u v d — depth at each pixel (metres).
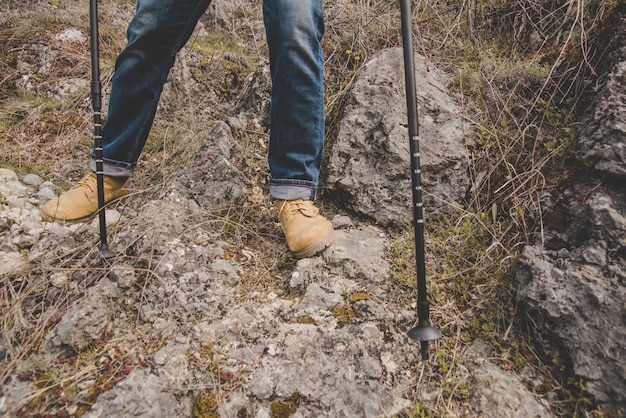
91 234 1.81
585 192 1.58
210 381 1.28
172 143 2.50
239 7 3.98
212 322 1.43
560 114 1.91
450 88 2.24
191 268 1.59
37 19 3.31
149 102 1.78
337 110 2.26
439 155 1.93
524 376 1.34
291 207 1.68
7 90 2.94
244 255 1.72
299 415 1.22
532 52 2.37
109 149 1.79
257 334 1.40
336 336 1.39
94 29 1.64
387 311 1.48
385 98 2.08
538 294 1.41
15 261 1.63
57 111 2.71
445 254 1.72
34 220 1.82
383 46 2.57
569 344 1.33
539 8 2.50
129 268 1.55
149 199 2.06
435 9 2.76
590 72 1.90
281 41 1.54
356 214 1.96
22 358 1.30
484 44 2.54
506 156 1.92
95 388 1.24
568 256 1.47
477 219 1.78
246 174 2.10
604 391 1.24
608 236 1.43
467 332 1.46
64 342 1.33
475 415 1.23
